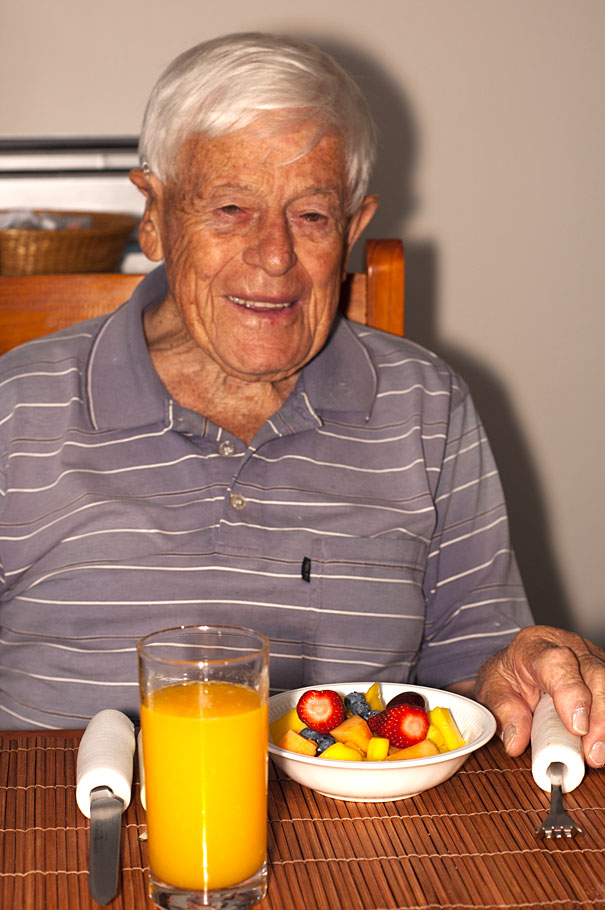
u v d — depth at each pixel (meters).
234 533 1.14
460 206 2.29
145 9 2.17
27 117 2.17
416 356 1.33
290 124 1.07
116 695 1.12
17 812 0.77
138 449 1.16
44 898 0.66
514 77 2.25
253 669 0.67
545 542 2.41
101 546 1.13
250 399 1.22
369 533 1.19
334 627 1.17
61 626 1.13
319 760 0.75
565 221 2.30
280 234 1.09
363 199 1.22
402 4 2.21
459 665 1.23
